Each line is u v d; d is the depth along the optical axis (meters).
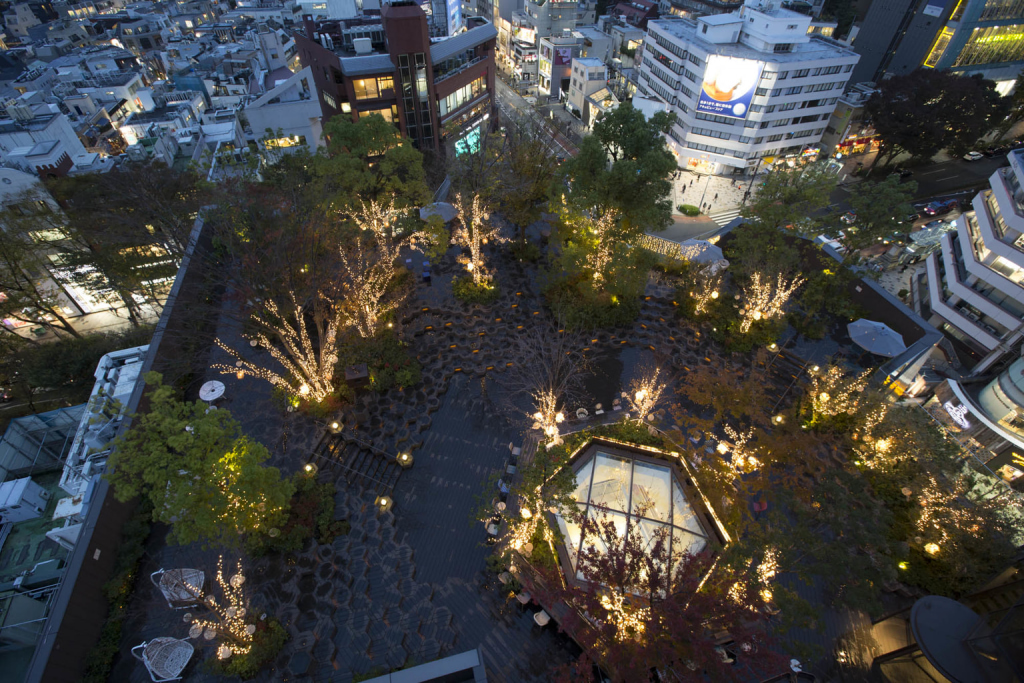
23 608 20.83
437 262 35.97
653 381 30.17
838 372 29.02
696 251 37.72
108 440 25.38
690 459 25.53
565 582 18.94
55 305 44.81
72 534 22.47
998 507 23.33
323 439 26.44
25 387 37.12
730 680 16.47
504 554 21.70
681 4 111.19
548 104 102.31
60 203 42.72
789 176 38.69
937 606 18.95
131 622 19.77
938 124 63.47
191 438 17.98
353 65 54.88
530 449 26.50
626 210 33.31
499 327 33.66
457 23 82.69
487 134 50.03
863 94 75.06
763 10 71.88
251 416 27.41
